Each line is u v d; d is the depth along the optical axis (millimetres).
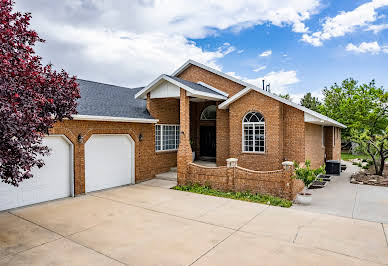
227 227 7199
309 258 5426
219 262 5289
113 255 5629
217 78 15281
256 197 9992
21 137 4539
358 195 10648
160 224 7457
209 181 11516
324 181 13320
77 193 10641
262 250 5805
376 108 20703
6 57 4172
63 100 5867
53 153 10023
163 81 13398
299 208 8914
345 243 6129
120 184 12602
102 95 14141
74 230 7039
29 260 5426
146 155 13844
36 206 9234
